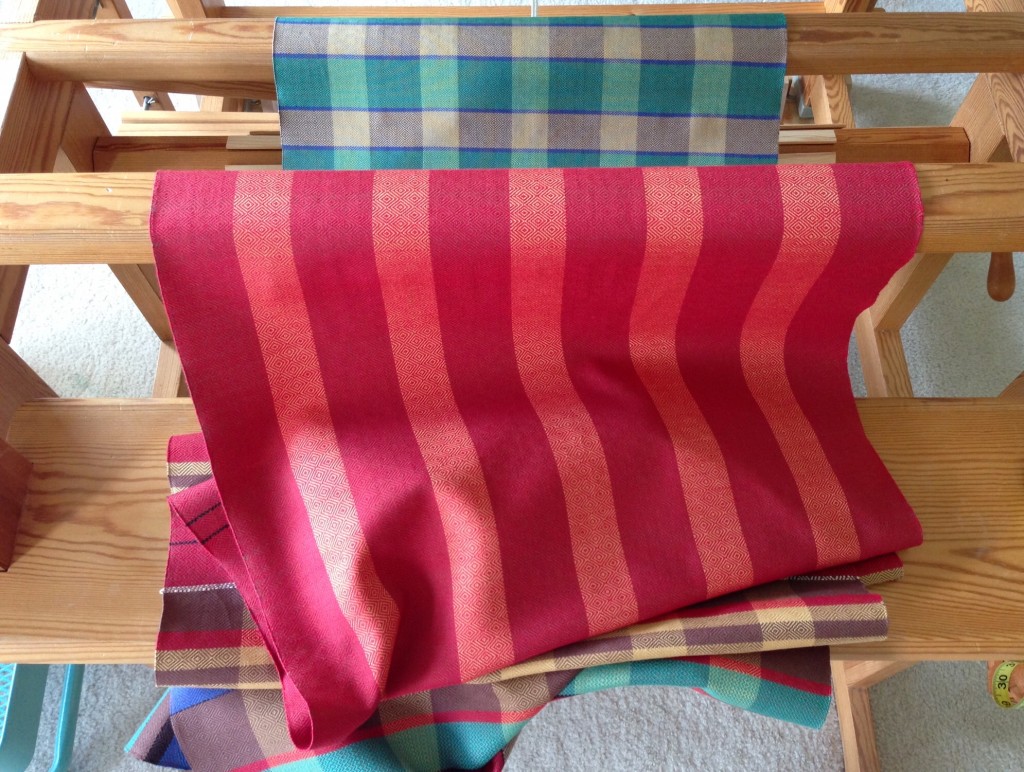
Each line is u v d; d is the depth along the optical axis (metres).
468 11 1.22
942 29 0.66
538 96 0.72
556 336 0.61
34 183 0.49
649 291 0.57
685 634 0.58
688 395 0.64
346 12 1.24
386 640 0.55
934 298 1.36
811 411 0.65
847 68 0.70
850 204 0.50
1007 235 0.51
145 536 0.66
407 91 0.71
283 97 0.70
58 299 1.33
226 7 1.25
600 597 0.58
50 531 0.66
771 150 0.75
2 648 0.62
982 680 1.14
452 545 0.58
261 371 0.58
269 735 0.62
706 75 0.71
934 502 0.69
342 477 0.60
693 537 0.60
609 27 0.69
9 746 0.95
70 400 0.72
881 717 1.12
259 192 0.49
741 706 0.61
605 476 0.61
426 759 0.62
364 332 0.57
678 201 0.50
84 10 0.74
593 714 1.11
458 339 0.60
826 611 0.59
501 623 0.56
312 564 0.58
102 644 0.62
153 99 1.27
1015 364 1.32
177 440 0.67
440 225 0.49
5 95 0.61
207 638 0.60
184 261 0.50
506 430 0.62
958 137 0.92
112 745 1.09
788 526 0.61
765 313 0.61
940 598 0.64
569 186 0.50
